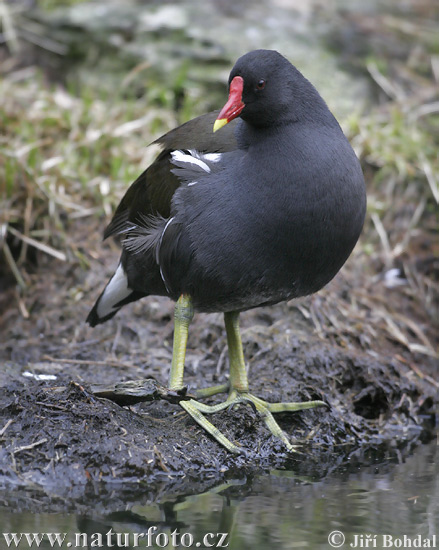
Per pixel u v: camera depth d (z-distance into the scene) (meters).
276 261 7.89
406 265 12.41
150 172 8.80
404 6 17.98
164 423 8.77
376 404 10.25
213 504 7.41
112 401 8.66
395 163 13.34
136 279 9.09
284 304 10.99
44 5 16.42
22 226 12.01
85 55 15.52
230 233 7.83
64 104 13.72
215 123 7.90
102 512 7.20
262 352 10.19
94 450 8.08
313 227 7.77
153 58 15.12
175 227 8.17
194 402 8.82
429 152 13.66
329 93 14.73
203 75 14.79
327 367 10.07
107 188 12.22
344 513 7.18
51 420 8.30
